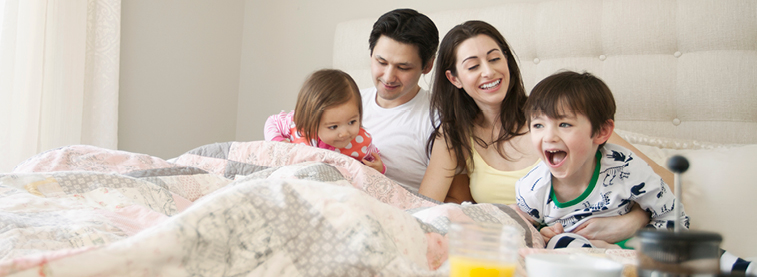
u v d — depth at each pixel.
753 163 1.16
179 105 2.52
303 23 2.66
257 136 2.79
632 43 1.80
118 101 2.21
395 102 1.72
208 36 2.65
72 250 0.47
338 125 1.46
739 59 1.65
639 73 1.78
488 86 1.28
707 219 1.12
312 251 0.58
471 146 1.41
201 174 1.15
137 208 0.85
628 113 1.81
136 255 0.48
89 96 2.08
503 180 1.32
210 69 2.67
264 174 1.13
